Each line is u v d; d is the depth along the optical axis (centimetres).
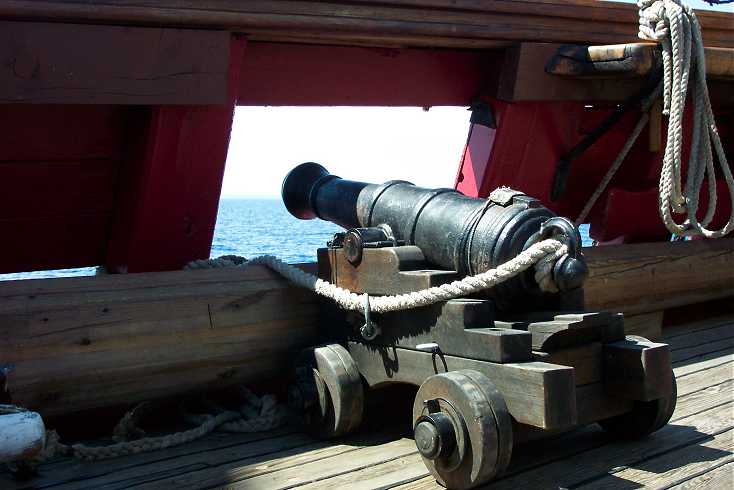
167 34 401
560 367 289
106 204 482
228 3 410
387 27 459
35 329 343
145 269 459
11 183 447
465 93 555
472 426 286
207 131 438
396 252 349
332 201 421
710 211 520
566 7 528
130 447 350
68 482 319
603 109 618
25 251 483
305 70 490
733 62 546
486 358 303
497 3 496
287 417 389
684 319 631
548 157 575
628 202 622
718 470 312
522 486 301
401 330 344
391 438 363
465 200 351
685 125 642
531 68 526
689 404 400
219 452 352
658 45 496
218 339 384
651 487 297
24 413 292
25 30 371
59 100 385
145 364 367
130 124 450
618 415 345
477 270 330
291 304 402
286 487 307
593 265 518
